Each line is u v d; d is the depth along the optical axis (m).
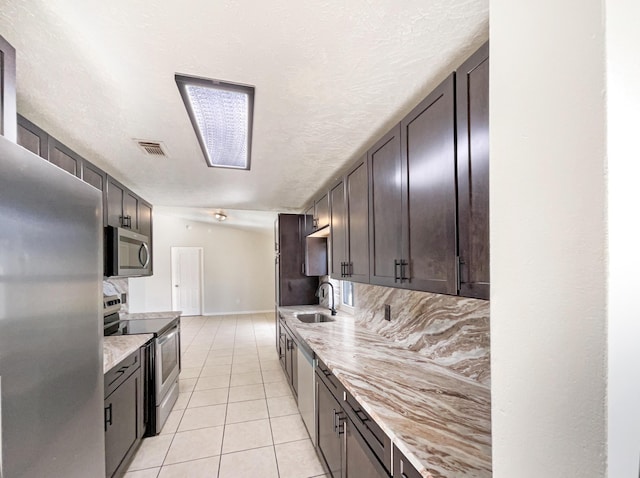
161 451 2.19
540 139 0.44
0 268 0.66
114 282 3.18
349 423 1.40
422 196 1.32
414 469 0.86
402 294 2.05
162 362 2.54
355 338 2.26
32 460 0.74
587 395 0.38
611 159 0.36
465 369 1.47
